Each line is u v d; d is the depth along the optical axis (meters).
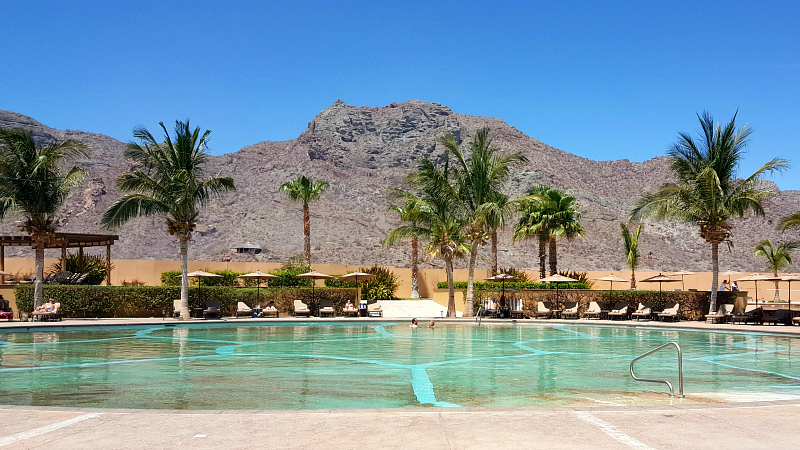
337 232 145.38
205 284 38.88
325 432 6.29
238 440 6.00
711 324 27.88
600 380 12.42
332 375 12.94
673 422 6.79
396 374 13.13
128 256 127.94
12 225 109.94
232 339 21.25
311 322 29.09
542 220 42.31
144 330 24.73
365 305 33.72
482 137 32.38
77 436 6.15
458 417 6.97
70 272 34.66
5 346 18.61
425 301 44.50
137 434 6.22
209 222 153.00
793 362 15.59
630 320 32.16
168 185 28.42
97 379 12.22
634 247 47.78
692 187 29.53
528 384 11.85
